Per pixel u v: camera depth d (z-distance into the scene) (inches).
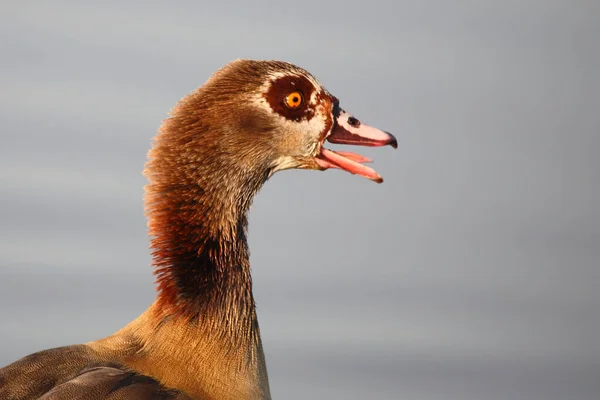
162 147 497.7
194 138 496.1
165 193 494.3
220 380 474.3
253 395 484.4
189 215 492.7
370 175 532.1
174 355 470.0
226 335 485.1
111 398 436.1
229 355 482.0
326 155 530.6
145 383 451.2
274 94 513.0
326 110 526.6
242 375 482.9
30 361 457.7
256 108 508.1
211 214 495.5
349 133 530.6
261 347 501.7
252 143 508.1
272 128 513.0
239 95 505.0
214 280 490.0
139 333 478.9
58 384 446.6
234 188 503.2
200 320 480.4
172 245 489.7
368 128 534.9
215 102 500.7
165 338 472.7
